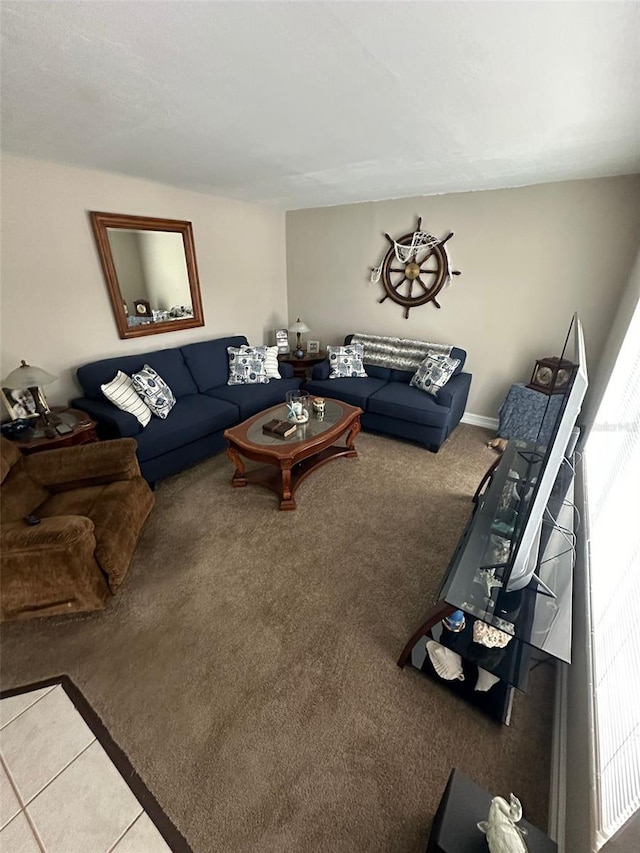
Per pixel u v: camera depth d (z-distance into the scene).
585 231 3.06
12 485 2.00
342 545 2.32
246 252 4.31
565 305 3.30
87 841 1.15
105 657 1.66
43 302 2.77
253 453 2.60
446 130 1.90
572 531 1.68
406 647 1.55
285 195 3.75
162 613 1.86
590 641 1.29
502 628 1.31
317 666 1.62
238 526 2.48
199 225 3.74
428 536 2.39
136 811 1.21
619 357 2.37
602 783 0.93
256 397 3.58
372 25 1.05
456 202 3.53
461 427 3.99
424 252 3.84
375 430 3.80
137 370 3.24
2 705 1.49
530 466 2.09
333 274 4.54
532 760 1.32
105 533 1.89
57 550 1.65
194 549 2.28
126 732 1.41
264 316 4.79
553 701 1.50
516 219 3.29
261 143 2.15
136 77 1.38
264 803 1.22
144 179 3.13
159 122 1.83
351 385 3.89
